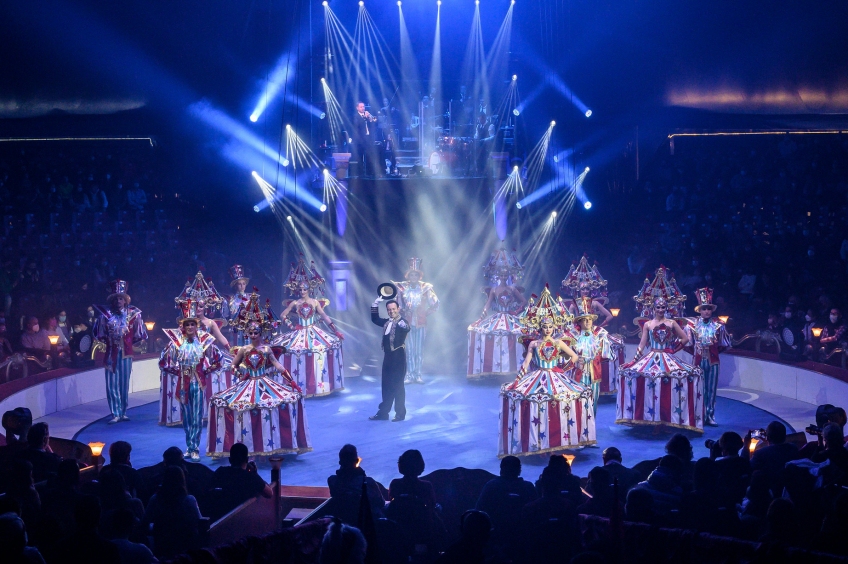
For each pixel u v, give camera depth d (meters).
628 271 23.92
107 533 6.48
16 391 14.00
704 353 13.80
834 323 17.34
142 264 23.61
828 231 22.86
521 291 17.84
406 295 17.48
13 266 20.75
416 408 15.34
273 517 8.35
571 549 6.87
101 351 17.69
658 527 5.99
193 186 25.86
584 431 12.13
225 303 16.53
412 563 7.04
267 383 12.15
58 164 25.69
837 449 7.84
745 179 25.09
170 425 14.16
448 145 23.95
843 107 23.38
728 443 8.28
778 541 5.50
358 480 7.83
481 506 7.65
